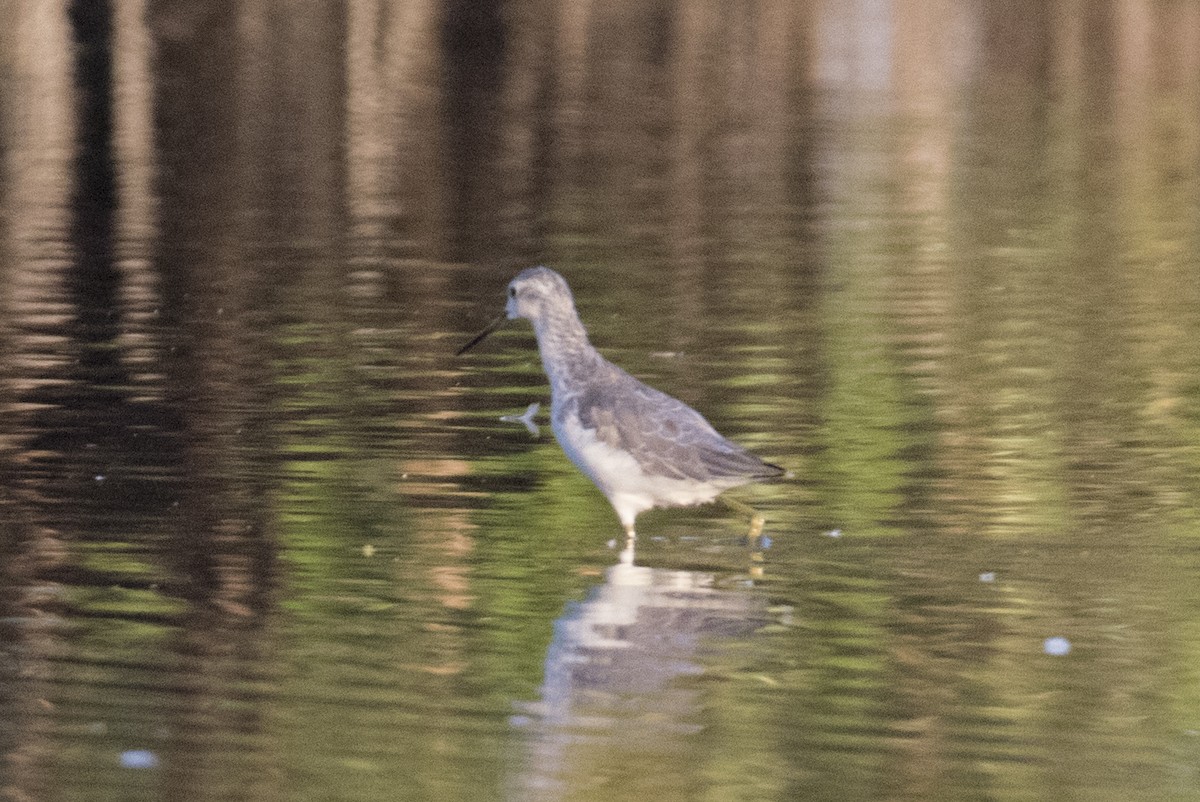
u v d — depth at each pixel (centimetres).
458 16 5031
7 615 1113
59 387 1672
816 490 1404
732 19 5222
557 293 1317
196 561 1218
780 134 3438
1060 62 4566
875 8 5531
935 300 2122
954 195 2847
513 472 1445
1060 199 2817
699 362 1808
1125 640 1091
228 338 1884
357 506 1347
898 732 961
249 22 4656
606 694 1005
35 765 907
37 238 2400
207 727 955
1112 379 1761
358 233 2486
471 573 1208
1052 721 978
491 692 1005
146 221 2536
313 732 951
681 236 2506
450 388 1703
